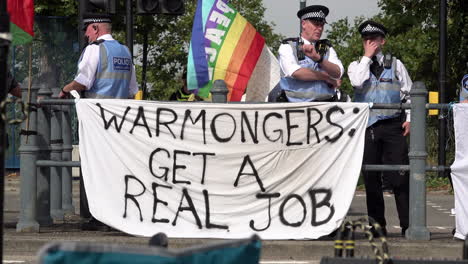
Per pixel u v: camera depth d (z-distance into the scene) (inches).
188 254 337.1
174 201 1002.7
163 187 1004.6
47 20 2265.0
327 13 1018.7
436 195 2191.2
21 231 1049.5
